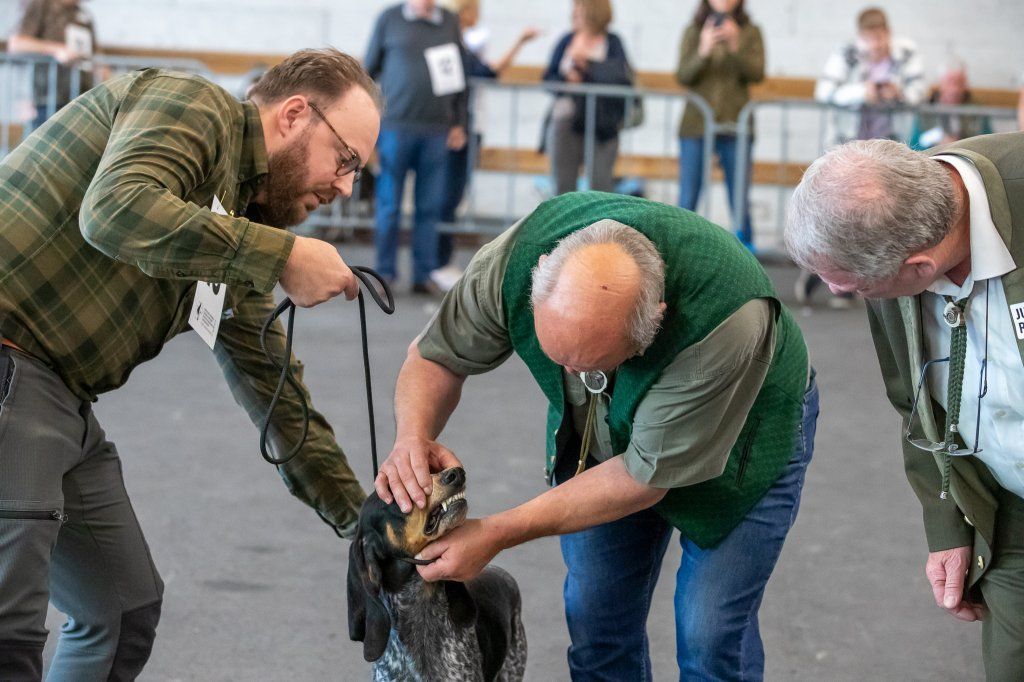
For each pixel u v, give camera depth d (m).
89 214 1.93
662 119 11.58
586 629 2.57
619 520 2.50
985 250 2.10
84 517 2.34
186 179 2.02
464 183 9.08
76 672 2.44
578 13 8.65
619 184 10.84
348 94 2.25
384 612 2.31
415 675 2.43
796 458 2.49
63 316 2.11
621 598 2.54
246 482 4.65
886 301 2.40
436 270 8.63
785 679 3.25
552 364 2.30
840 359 7.11
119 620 2.42
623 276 1.93
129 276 2.15
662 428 2.13
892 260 2.04
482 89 9.12
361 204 10.76
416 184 8.36
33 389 2.10
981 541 2.44
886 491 4.83
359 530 2.33
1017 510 2.40
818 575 3.96
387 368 6.42
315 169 2.25
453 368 2.41
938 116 9.38
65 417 2.17
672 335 2.09
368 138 2.29
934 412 2.43
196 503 4.39
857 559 4.11
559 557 4.08
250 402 2.61
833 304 8.95
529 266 2.21
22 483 2.09
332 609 3.59
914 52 9.52
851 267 2.06
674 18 11.52
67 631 2.47
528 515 2.22
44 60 8.64
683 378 2.10
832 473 5.05
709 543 2.42
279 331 2.60
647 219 2.13
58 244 2.08
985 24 11.59
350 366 6.43
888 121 9.20
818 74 11.59
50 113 8.69
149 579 2.45
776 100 9.00
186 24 11.34
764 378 2.25
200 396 5.86
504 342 2.37
